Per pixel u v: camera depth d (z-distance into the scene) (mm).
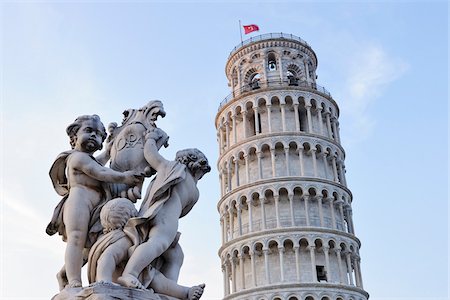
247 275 59438
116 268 5617
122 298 5047
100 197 6164
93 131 6336
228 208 64188
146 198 6141
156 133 6598
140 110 6879
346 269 59844
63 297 5324
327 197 62094
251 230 60469
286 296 55781
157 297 5371
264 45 70875
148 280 5629
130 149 6500
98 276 5316
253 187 62125
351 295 57312
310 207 61281
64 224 6090
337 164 66688
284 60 70312
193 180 6469
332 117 68938
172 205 6051
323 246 58688
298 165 63469
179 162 6445
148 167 6379
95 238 5969
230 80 73938
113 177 6066
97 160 6668
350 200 65562
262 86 68562
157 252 5672
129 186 6375
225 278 61500
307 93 66812
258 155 63500
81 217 5871
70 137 6398
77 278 5672
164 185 5953
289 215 60312
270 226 60188
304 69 71125
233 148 66125
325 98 68250
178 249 6266
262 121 66812
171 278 6066
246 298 57281
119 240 5555
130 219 5598
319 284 56188
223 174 67562
